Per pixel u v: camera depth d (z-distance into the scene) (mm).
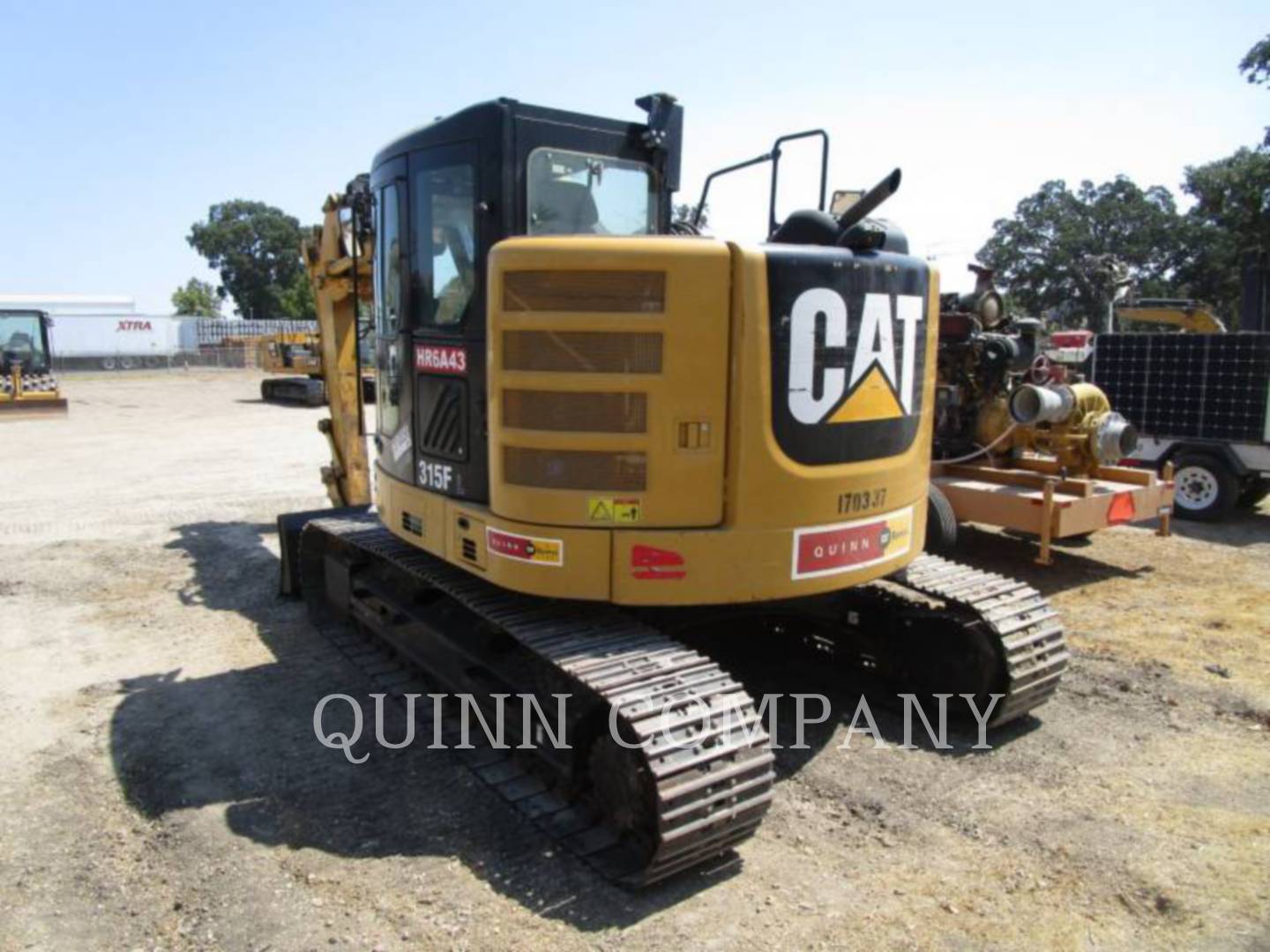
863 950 3037
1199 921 3178
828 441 3721
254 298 77250
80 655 5844
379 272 4727
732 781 3305
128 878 3475
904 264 3988
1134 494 7863
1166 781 4180
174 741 4613
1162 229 47562
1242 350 9484
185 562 7965
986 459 8469
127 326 52031
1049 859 3562
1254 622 6410
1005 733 4672
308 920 3193
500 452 3639
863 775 4223
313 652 5855
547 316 3465
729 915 3217
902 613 4852
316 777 4230
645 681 3430
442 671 4844
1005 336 8383
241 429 18203
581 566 3561
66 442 16203
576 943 3064
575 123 3928
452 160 3920
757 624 5496
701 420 3496
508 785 4059
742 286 3441
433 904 3271
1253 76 21031
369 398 15281
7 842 3732
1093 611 6711
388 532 5656
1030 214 51656
